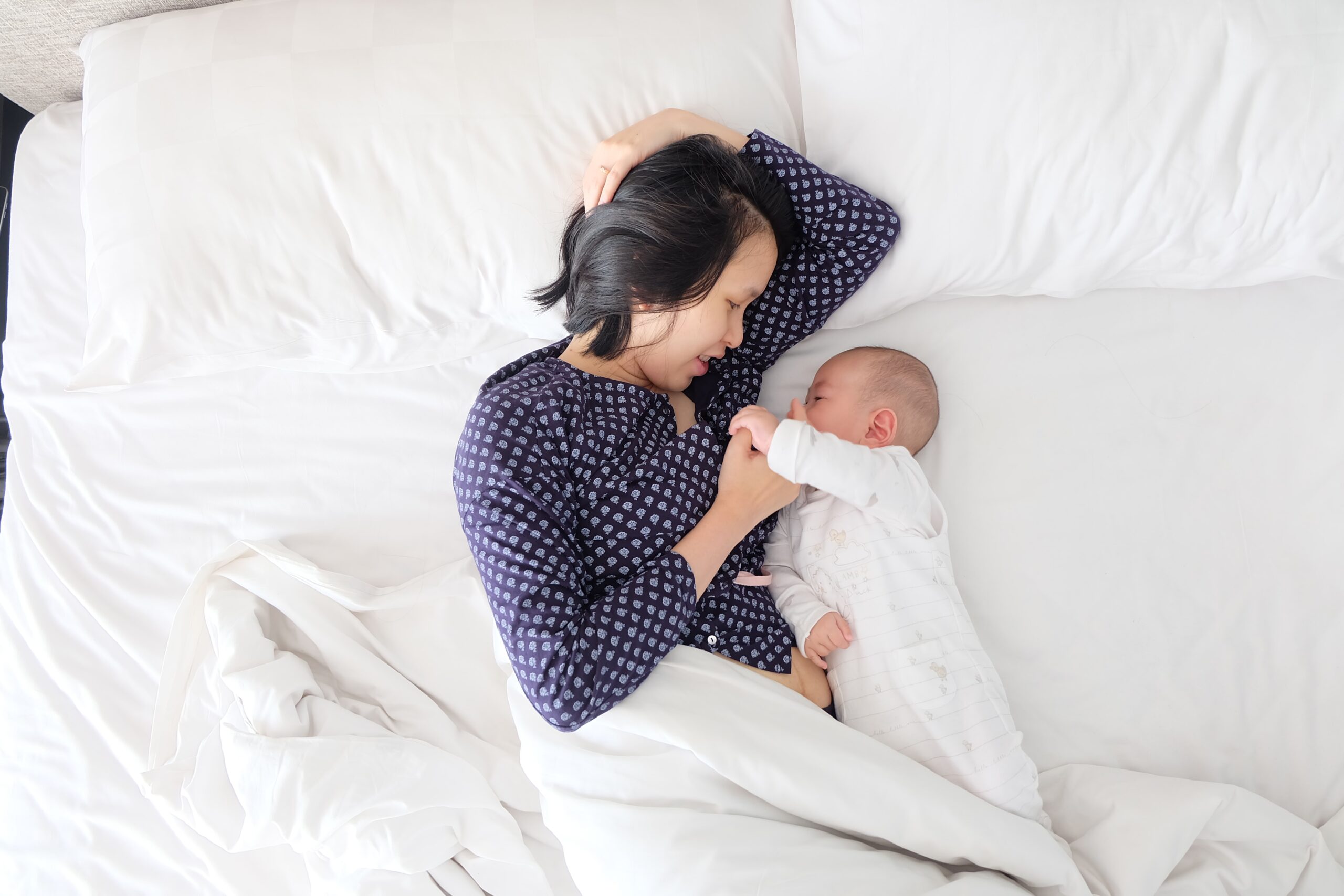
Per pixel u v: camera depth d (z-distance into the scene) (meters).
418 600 1.18
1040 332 1.22
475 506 0.91
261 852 1.13
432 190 1.13
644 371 1.03
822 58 1.11
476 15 1.13
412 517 1.25
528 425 0.93
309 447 1.27
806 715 0.96
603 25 1.13
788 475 0.98
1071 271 1.15
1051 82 1.04
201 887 1.13
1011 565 1.16
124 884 1.13
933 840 0.92
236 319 1.15
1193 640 1.12
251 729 1.08
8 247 1.53
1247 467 1.17
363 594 1.17
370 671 1.16
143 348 1.16
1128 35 1.03
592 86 1.12
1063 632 1.14
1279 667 1.10
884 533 1.04
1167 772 1.09
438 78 1.12
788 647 1.04
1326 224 1.06
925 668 1.00
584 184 1.07
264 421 1.28
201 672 1.19
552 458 0.94
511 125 1.12
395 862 1.02
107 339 1.17
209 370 1.21
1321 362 1.18
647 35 1.13
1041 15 1.04
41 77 1.42
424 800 1.04
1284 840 0.98
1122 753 1.10
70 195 1.43
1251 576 1.14
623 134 1.05
